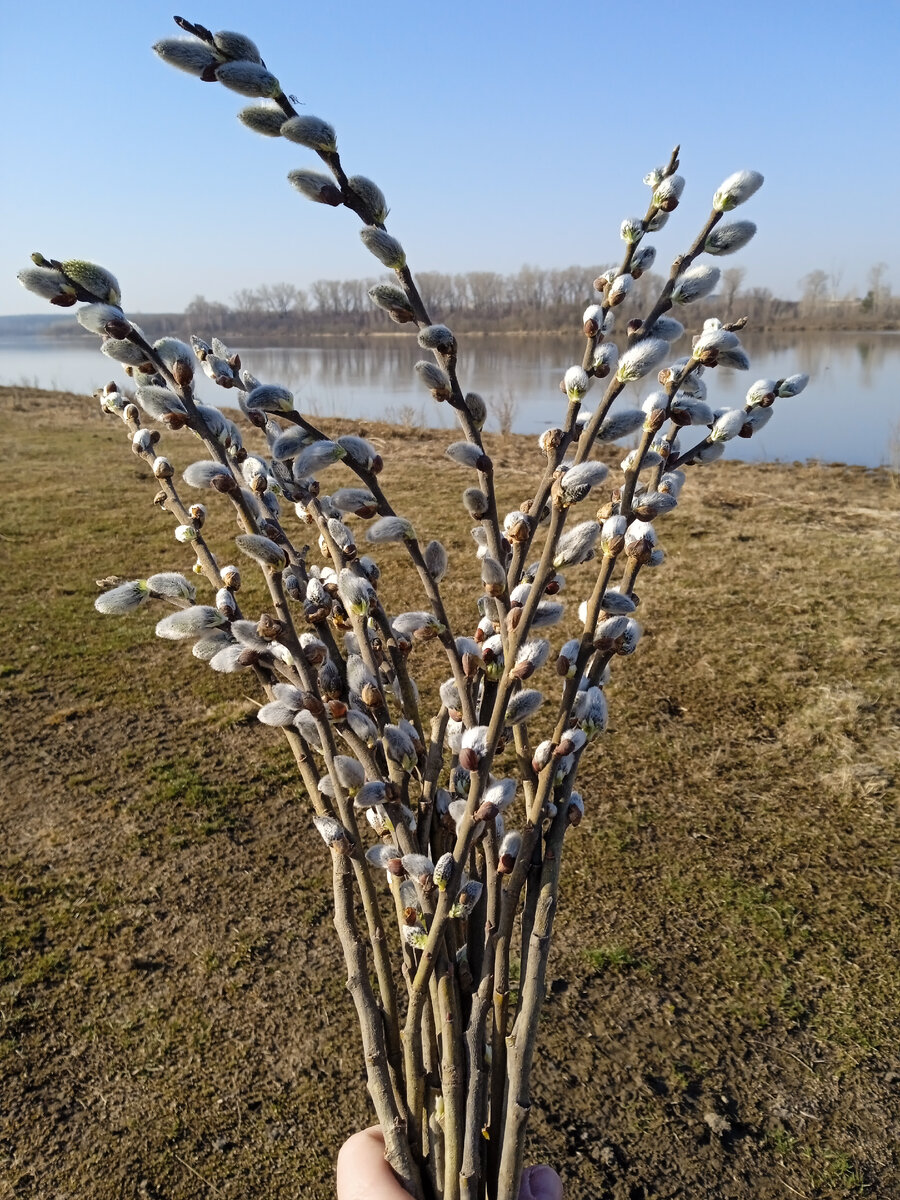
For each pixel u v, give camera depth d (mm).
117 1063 2293
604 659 960
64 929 2754
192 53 760
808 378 919
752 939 2648
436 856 975
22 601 5539
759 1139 2059
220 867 3025
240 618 901
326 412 14219
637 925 2711
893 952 2584
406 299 851
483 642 924
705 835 3123
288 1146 2066
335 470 8750
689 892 2848
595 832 3150
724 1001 2436
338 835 901
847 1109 2127
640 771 3510
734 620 4871
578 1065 2250
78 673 4543
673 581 5480
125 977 2562
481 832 875
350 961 947
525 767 944
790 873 2924
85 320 768
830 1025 2354
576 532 744
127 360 816
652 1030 2352
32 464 9453
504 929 923
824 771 3475
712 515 6949
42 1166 2041
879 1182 1960
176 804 3389
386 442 10375
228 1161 2037
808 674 4219
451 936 954
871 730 3734
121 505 7762
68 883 2959
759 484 8273
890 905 2768
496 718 813
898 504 7414
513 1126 936
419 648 4621
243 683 4395
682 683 4195
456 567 5906
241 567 6023
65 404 14500
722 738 3732
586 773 3506
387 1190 1012
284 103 801
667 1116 2113
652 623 4867
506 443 10375
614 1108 2135
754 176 853
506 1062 983
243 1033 2371
